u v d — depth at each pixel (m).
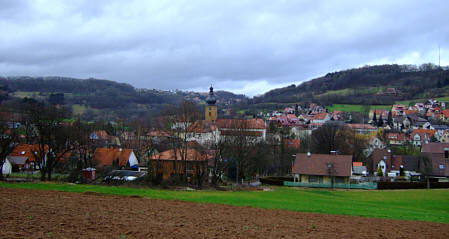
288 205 41.56
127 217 27.84
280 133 143.75
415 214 41.00
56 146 67.31
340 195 63.38
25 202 31.89
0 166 66.69
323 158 82.38
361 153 124.19
